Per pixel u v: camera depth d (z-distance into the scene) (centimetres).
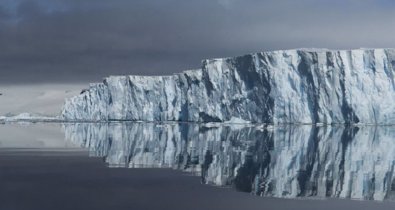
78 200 3878
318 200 4097
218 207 3684
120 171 5747
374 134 14488
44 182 4819
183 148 9269
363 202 4022
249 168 6159
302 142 10919
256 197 4156
